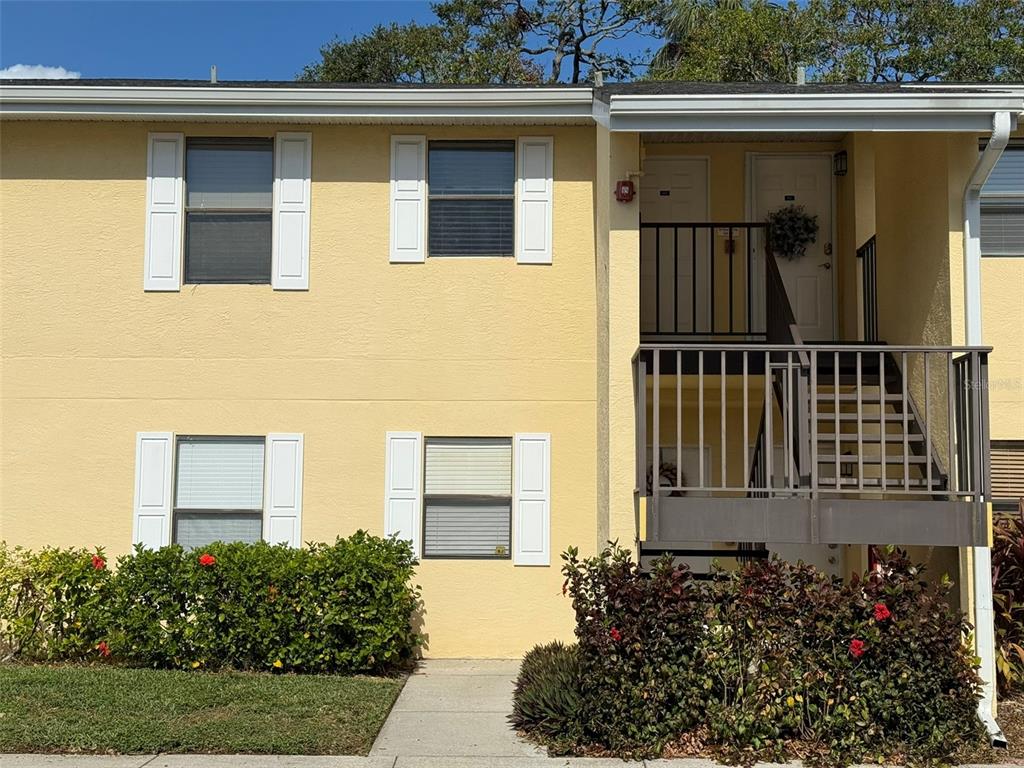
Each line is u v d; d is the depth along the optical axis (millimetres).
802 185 11898
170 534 10500
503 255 10750
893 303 10164
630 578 7652
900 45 21469
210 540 10547
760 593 7539
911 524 7805
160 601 9438
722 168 11914
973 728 7430
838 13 21688
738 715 7281
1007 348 9797
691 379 10391
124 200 10680
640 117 8469
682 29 25078
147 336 10617
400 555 9844
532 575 10469
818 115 8383
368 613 9453
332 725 7688
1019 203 9883
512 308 10672
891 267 10242
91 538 10492
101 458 10555
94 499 10523
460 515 10570
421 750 7336
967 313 8562
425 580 10461
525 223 10695
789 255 11820
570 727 7422
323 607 9477
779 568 7617
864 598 7484
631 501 8781
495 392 10609
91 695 8172
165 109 10328
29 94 10156
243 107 10336
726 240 11797
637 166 8977
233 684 8641
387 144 10727
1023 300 9805
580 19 27219
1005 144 8234
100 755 7066
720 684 7488
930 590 9062
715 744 7363
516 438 10570
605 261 9531
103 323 10617
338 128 10719
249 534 10555
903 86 9109
